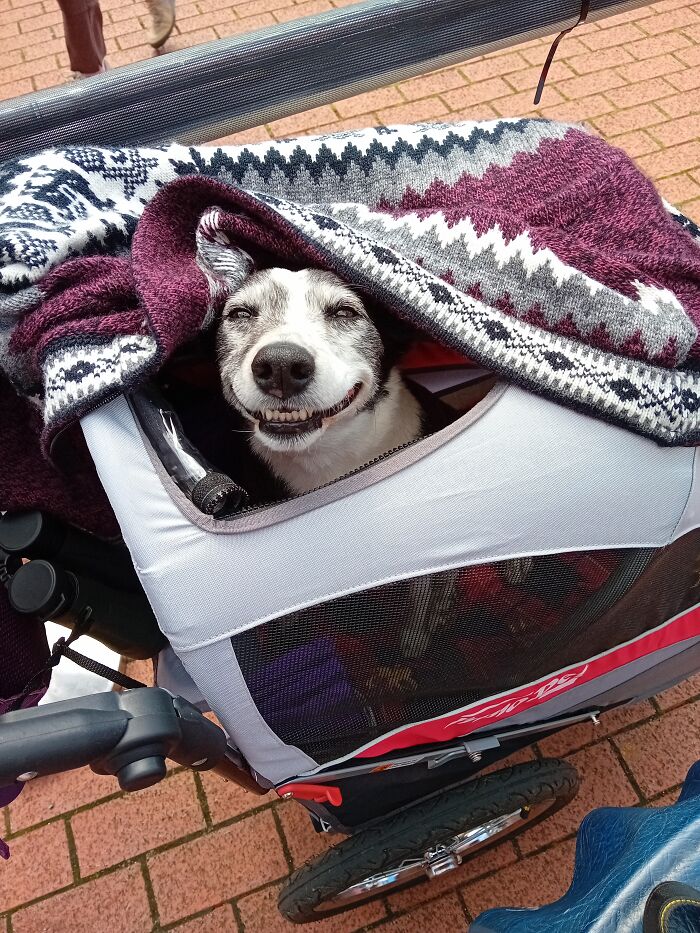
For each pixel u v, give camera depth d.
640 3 1.46
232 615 0.83
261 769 1.02
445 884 1.60
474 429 0.88
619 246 1.08
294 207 1.01
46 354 0.93
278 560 0.82
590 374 0.90
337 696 0.95
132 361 0.89
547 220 1.11
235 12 3.79
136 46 3.66
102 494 1.11
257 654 0.86
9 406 1.13
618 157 1.17
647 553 1.00
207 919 1.61
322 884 1.18
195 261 1.13
